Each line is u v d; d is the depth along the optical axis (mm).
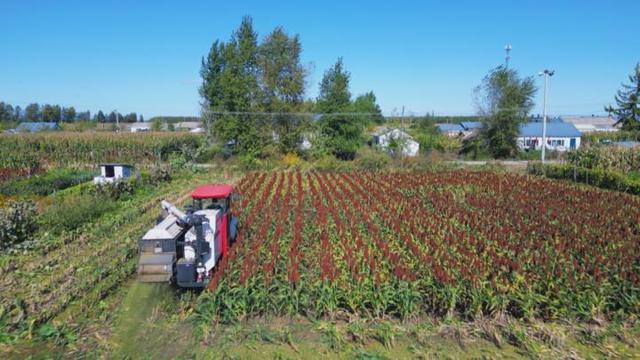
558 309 8953
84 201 17281
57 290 9852
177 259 8977
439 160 39000
